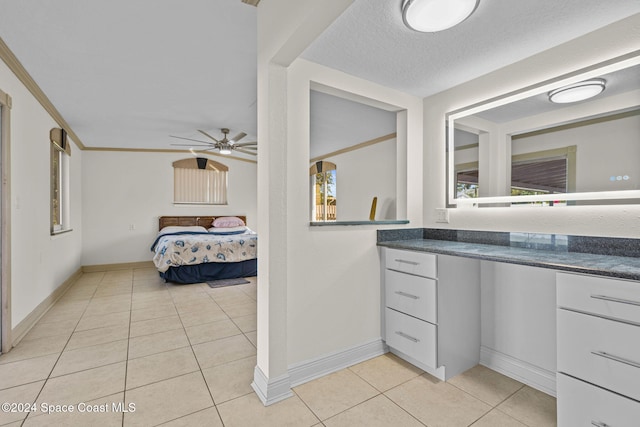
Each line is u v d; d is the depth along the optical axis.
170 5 1.83
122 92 3.15
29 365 2.13
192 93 3.20
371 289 2.28
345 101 3.03
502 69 2.10
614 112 1.60
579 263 1.36
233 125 4.35
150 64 2.57
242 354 2.32
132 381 1.94
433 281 1.90
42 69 2.63
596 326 1.23
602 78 1.64
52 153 3.61
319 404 1.72
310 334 2.00
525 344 1.93
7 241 2.35
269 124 1.72
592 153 1.68
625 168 1.57
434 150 2.54
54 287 3.64
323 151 5.36
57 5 1.83
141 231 5.78
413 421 1.59
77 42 2.22
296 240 1.94
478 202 2.21
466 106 2.29
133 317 3.10
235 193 6.54
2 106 2.34
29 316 2.81
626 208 1.58
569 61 1.77
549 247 1.84
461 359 2.04
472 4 1.43
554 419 1.60
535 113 1.92
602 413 1.22
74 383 1.92
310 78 2.02
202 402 1.73
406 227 2.50
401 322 2.13
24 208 2.74
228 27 2.05
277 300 1.76
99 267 5.46
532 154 1.93
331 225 2.08
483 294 2.16
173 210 6.02
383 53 1.94
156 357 2.26
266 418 1.60
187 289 4.21
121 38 2.18
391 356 2.30
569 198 1.77
